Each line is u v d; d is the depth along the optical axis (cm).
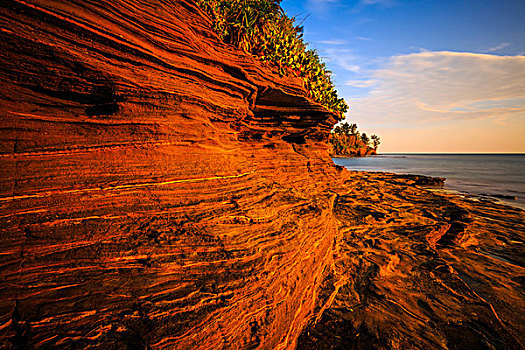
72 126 321
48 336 198
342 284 550
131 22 333
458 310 505
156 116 380
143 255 281
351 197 1212
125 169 341
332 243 657
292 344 371
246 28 619
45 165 288
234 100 547
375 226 890
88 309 221
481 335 445
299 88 764
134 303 240
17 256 229
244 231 385
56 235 256
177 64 396
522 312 541
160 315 238
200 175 415
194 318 247
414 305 507
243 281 309
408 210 1137
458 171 5144
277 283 353
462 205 1566
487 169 5916
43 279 227
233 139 601
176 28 386
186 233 330
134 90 350
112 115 344
